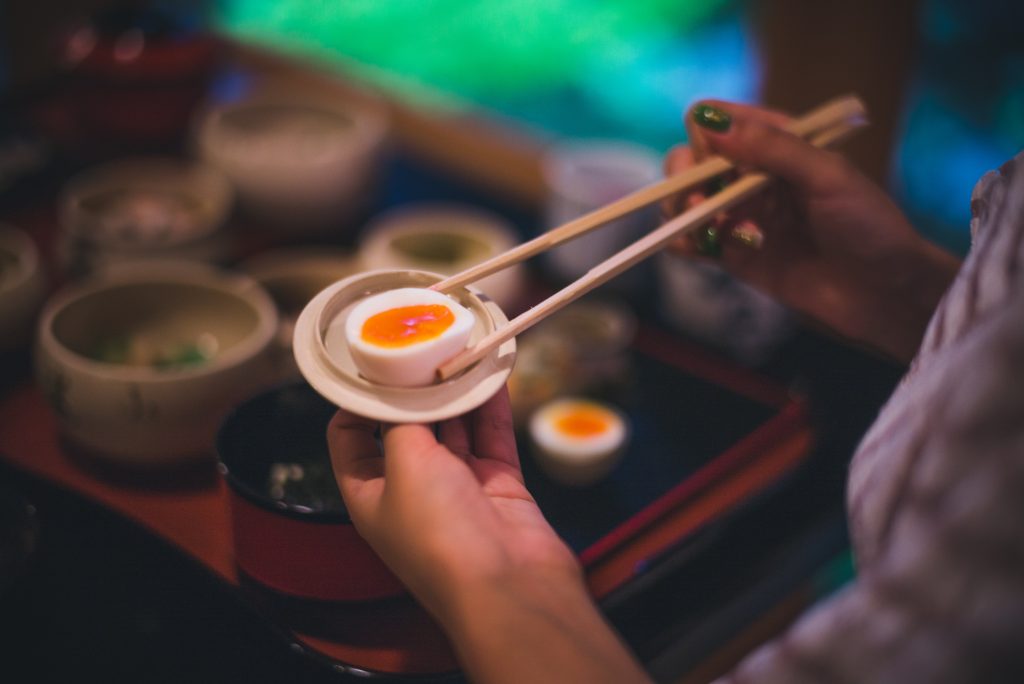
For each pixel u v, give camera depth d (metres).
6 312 0.66
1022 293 0.35
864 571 0.40
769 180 0.56
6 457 0.62
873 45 0.82
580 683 0.39
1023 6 0.79
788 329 0.75
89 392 0.59
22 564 0.55
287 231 0.81
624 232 0.78
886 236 0.57
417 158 0.98
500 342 0.46
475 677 0.41
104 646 0.56
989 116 0.83
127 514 0.59
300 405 0.56
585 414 0.67
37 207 0.82
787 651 0.37
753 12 0.89
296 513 0.51
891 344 0.60
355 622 0.53
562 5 1.01
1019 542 0.32
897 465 0.38
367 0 1.09
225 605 0.55
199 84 0.88
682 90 0.98
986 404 0.34
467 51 1.06
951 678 0.33
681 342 0.73
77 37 0.86
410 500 0.43
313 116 0.88
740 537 0.61
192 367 0.65
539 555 0.43
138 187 0.80
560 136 1.04
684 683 0.61
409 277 0.50
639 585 0.58
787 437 0.66
